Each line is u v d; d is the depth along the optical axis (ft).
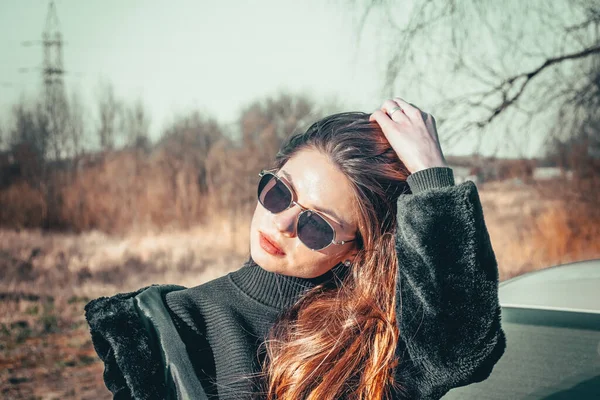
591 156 29.68
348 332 4.57
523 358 5.77
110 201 56.29
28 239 47.21
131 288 31.40
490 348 4.26
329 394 4.42
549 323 6.17
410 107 4.98
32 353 20.51
